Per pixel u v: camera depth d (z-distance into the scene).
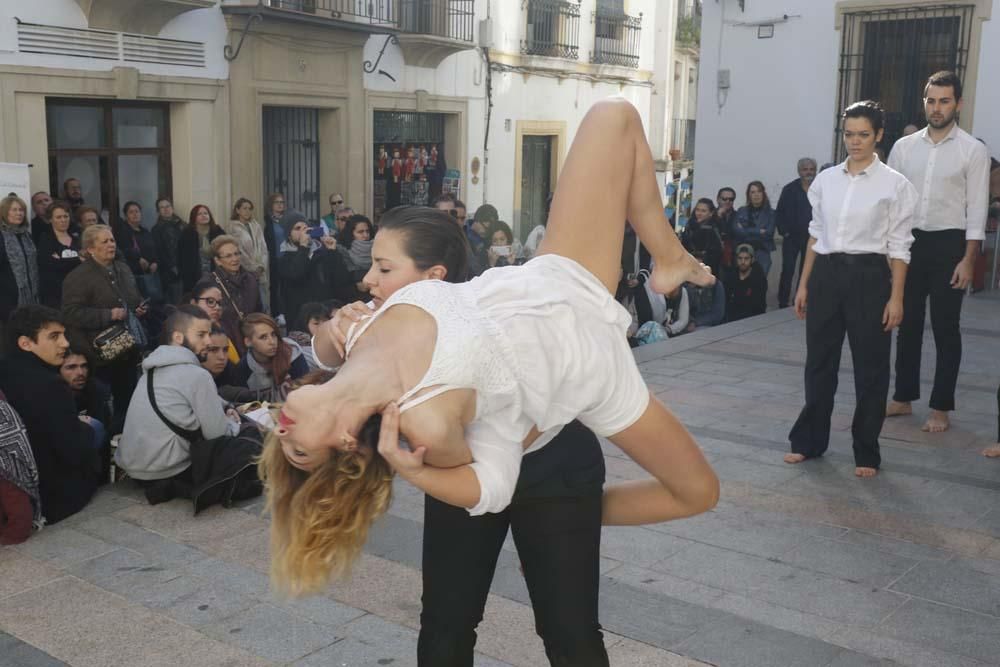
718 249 11.41
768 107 12.65
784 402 6.69
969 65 11.35
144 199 11.79
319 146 14.54
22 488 4.45
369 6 14.50
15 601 3.88
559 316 2.05
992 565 4.15
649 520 2.53
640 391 2.22
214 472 4.83
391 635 3.60
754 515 4.68
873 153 5.01
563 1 18.95
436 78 16.28
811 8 12.19
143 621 3.71
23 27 9.97
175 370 4.89
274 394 5.98
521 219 19.41
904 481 5.13
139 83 11.14
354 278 9.88
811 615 3.71
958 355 5.92
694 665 3.35
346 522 1.86
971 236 5.68
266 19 12.59
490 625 3.64
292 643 3.54
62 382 4.79
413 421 1.85
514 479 1.98
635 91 21.97
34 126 10.24
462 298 2.00
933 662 3.38
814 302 5.20
